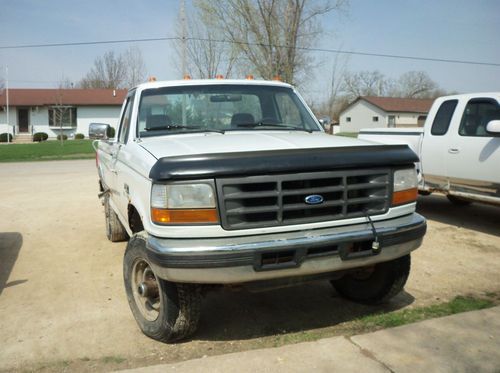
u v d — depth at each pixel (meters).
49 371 3.56
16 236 7.64
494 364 3.50
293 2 27.97
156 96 4.99
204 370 3.45
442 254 6.41
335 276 3.92
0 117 43.19
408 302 4.75
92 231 7.95
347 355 3.62
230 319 4.42
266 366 3.48
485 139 7.20
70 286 5.34
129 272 4.12
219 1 27.44
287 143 3.86
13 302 4.89
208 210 3.33
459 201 9.83
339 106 64.69
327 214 3.59
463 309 4.51
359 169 3.65
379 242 3.67
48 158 24.58
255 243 3.37
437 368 3.45
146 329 3.98
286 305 4.73
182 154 3.50
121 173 4.81
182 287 3.67
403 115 60.19
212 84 5.20
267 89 5.38
